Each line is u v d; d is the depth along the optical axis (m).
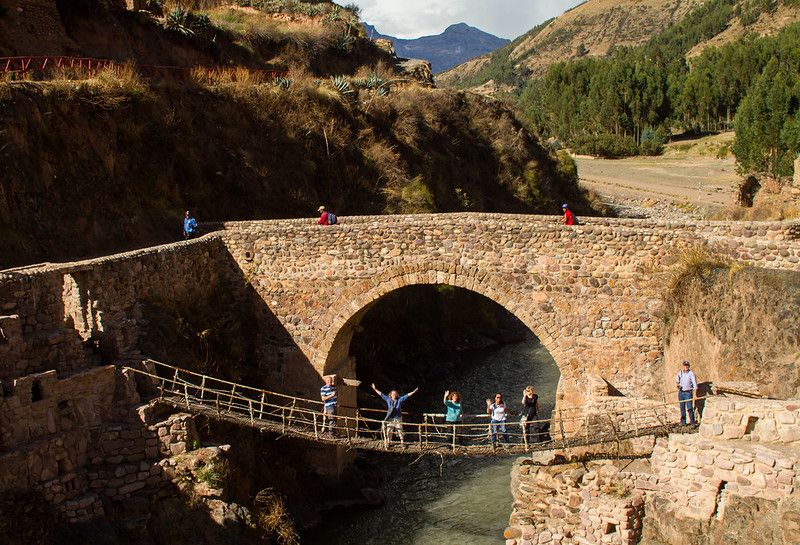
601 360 24.17
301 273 26.53
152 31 45.78
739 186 57.22
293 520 23.92
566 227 23.97
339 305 26.34
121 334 21.39
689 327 21.86
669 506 17.97
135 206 29.61
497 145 57.38
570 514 21.11
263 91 39.50
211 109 36.25
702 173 90.94
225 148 35.34
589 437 20.22
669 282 22.94
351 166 41.34
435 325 41.97
